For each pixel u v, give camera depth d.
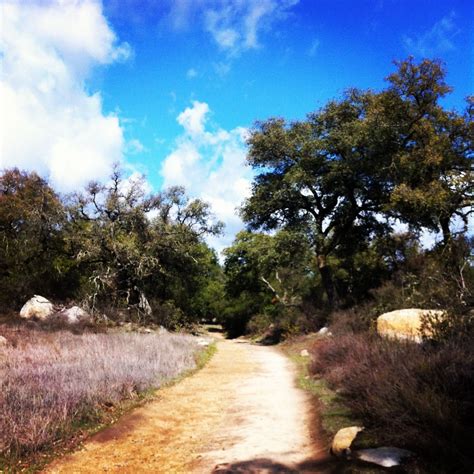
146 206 35.94
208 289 59.00
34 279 33.44
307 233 28.31
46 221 33.38
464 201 22.92
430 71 23.28
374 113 24.12
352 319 19.95
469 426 5.86
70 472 5.95
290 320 32.81
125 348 16.56
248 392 11.95
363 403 7.77
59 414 7.51
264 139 28.77
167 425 8.62
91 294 32.41
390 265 26.41
